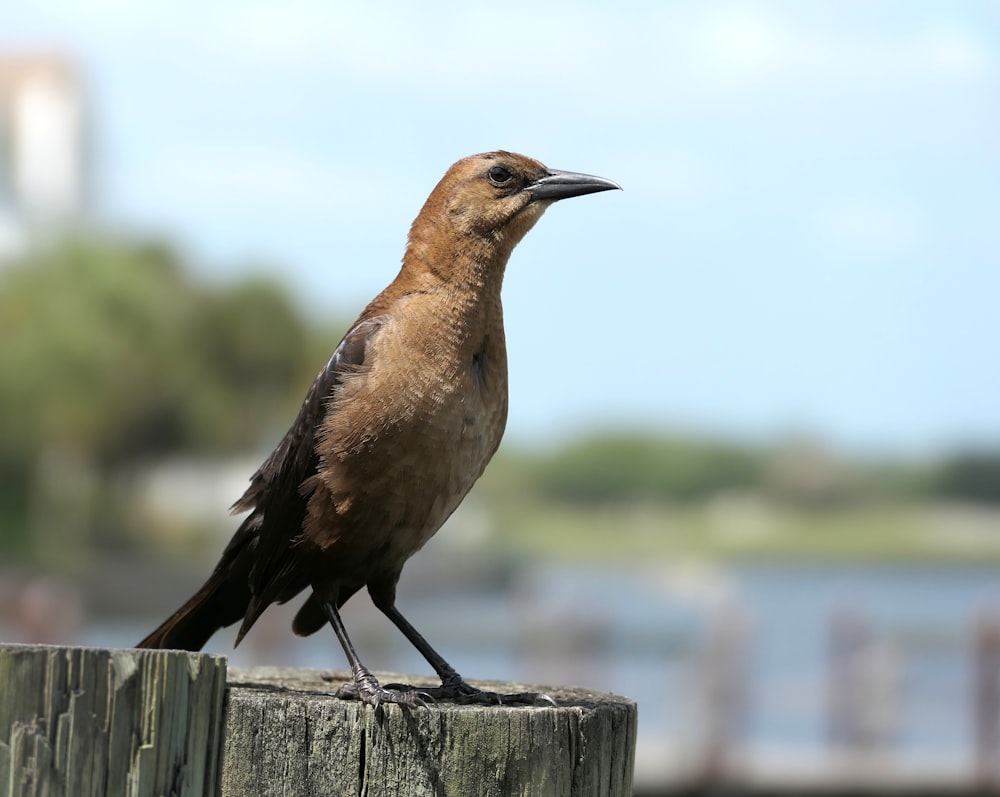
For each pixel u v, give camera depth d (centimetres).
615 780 378
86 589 3891
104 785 312
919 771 1375
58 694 310
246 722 353
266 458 516
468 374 458
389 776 355
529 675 1742
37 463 4316
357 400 448
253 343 4734
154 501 4741
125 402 4444
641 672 2122
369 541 462
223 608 511
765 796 1377
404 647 2148
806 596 5175
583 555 8369
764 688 1805
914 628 1892
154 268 4766
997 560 8819
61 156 6694
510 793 358
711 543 9025
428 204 484
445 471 456
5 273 4647
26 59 6800
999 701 1389
